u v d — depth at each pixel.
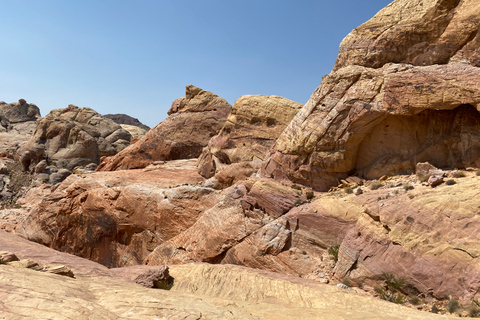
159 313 6.47
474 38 15.84
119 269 12.86
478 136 15.42
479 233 11.20
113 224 24.61
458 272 10.96
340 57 19.81
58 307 5.97
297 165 19.73
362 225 13.96
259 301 10.75
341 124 18.23
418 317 8.48
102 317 5.89
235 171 24.27
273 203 17.50
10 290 6.51
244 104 28.11
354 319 8.28
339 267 13.84
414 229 12.58
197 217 20.77
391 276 12.23
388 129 18.06
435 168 15.44
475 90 14.51
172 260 19.42
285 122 26.67
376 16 19.08
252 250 16.55
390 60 18.25
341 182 18.69
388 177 17.25
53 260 11.34
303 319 8.04
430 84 15.72
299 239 15.96
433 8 16.98
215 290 11.83
